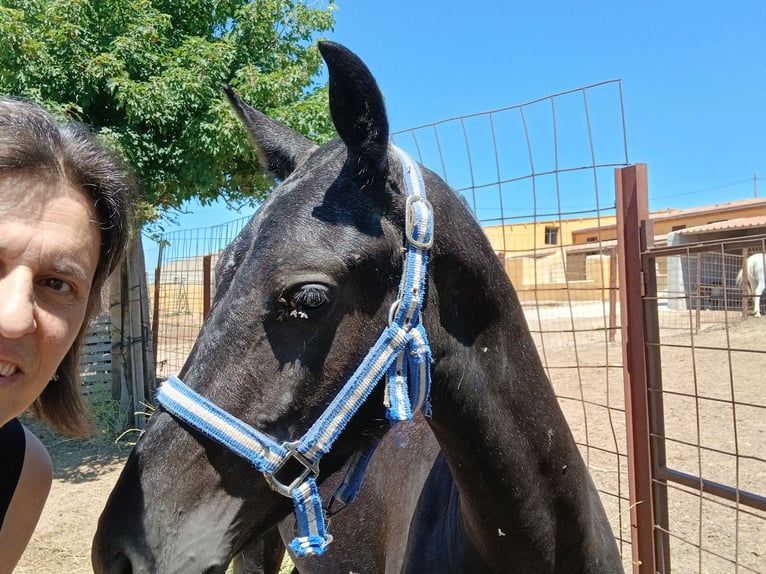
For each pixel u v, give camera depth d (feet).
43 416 4.95
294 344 4.00
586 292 51.93
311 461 4.07
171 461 3.93
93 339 22.58
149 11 19.16
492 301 4.58
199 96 17.20
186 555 3.81
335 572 7.20
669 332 35.94
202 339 4.20
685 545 11.43
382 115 4.09
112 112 17.99
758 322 36.58
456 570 5.12
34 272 3.13
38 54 15.90
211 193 21.15
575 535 4.91
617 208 8.07
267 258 4.00
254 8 19.66
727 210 69.36
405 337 4.15
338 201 4.17
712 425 18.58
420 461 6.50
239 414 3.95
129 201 4.19
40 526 14.28
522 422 4.64
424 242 4.20
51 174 3.17
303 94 19.83
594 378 27.07
